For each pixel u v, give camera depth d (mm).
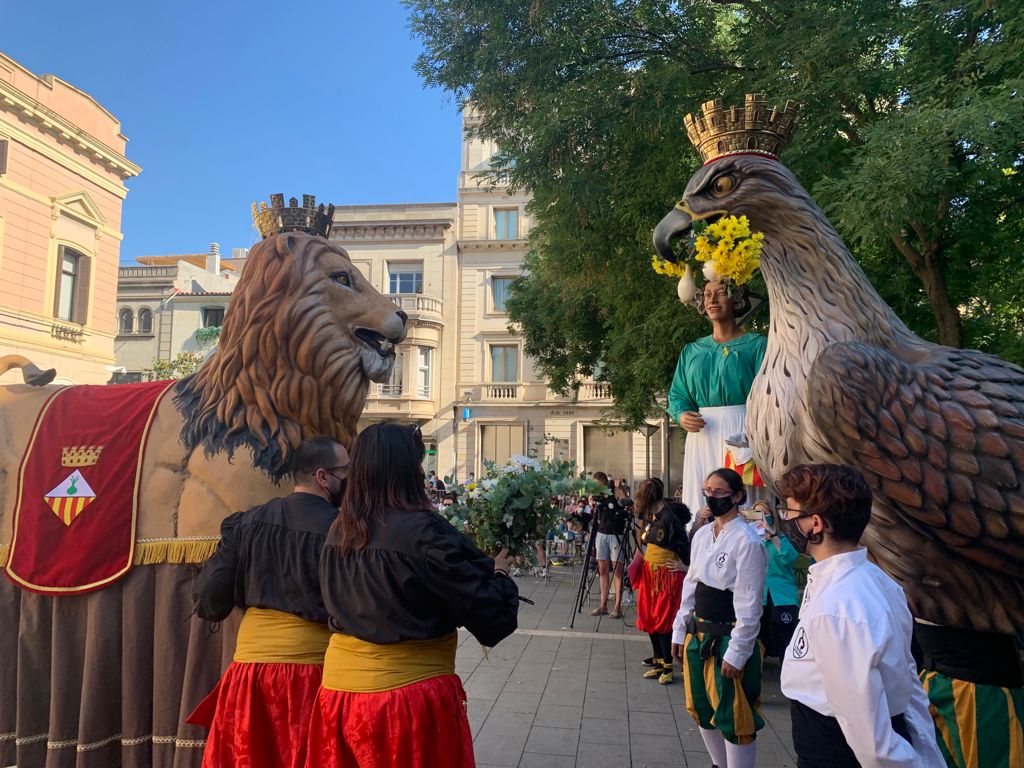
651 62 8547
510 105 8812
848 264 2795
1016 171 6430
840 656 1844
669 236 3111
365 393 3379
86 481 3131
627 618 8203
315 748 2109
